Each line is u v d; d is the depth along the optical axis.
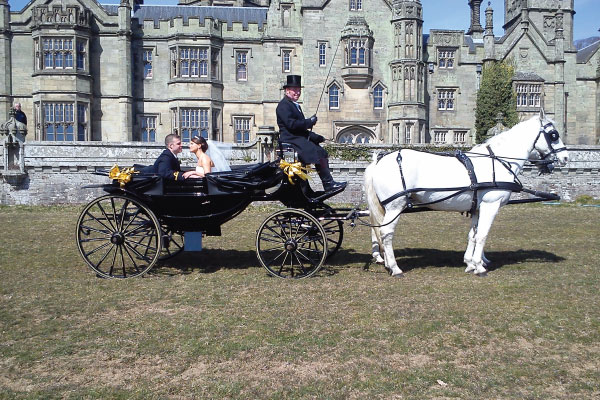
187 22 43.47
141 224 9.87
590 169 28.95
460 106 47.56
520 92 48.25
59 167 25.94
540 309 7.40
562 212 21.81
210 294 8.23
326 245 9.12
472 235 9.82
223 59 44.88
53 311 7.41
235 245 12.97
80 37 41.38
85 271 9.92
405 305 7.59
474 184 9.25
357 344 6.19
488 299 7.89
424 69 45.91
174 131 44.00
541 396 4.99
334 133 44.94
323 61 44.84
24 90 41.91
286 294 8.23
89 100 41.81
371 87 45.25
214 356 5.86
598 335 6.46
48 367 5.61
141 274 9.38
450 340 6.32
